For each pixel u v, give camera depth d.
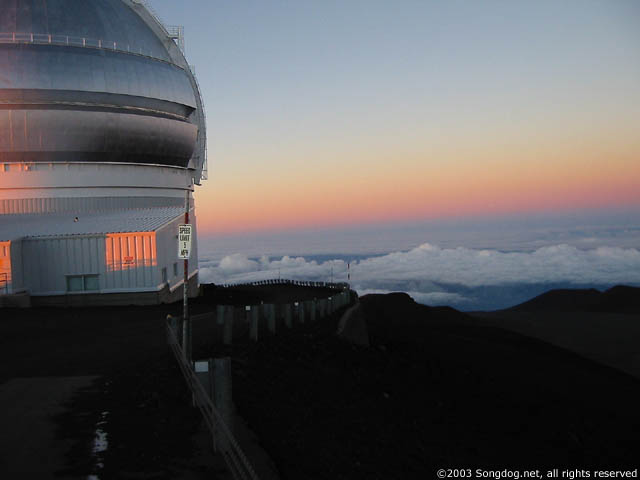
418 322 49.81
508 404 25.11
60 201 47.81
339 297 37.38
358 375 21.12
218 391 10.70
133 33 52.59
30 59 46.06
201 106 60.75
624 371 35.50
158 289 37.34
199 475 9.05
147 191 51.66
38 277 36.12
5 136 45.72
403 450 15.13
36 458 9.26
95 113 47.28
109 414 11.41
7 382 14.15
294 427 13.10
